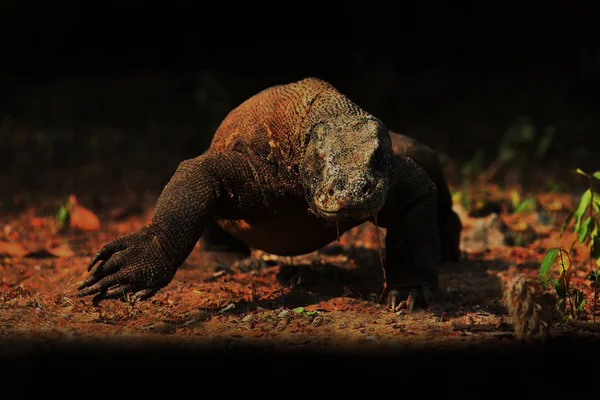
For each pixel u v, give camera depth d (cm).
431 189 1031
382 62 3170
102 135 2556
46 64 3325
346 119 897
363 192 809
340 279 1126
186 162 962
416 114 3005
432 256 1026
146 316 916
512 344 825
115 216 1612
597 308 974
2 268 1162
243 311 949
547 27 3394
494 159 2398
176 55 3334
